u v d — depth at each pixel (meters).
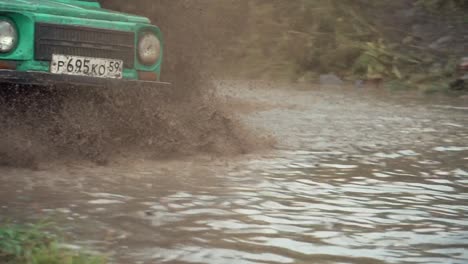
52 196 6.25
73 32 8.09
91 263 4.29
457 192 7.04
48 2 8.53
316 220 5.80
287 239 5.22
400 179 7.59
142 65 8.79
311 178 7.49
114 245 4.91
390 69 20.44
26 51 7.80
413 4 25.64
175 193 6.58
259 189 6.88
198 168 7.77
